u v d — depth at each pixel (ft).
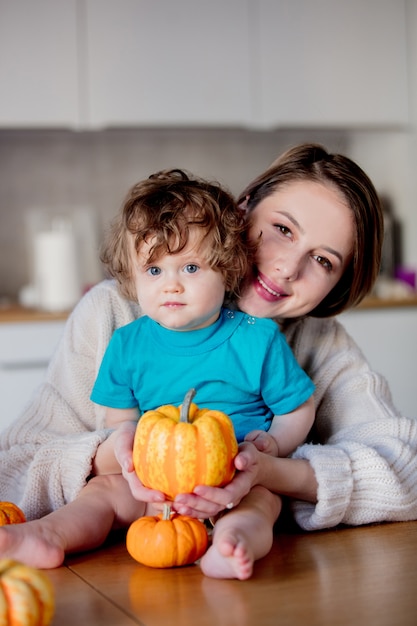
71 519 3.27
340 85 10.43
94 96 9.77
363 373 4.37
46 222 11.03
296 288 4.01
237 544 2.85
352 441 3.92
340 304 4.40
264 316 4.04
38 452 3.84
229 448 3.06
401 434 4.01
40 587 2.36
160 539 3.04
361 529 3.63
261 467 3.37
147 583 2.89
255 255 4.00
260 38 10.18
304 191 4.00
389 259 10.96
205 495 3.00
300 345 4.44
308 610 2.55
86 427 4.31
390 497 3.66
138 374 3.77
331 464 3.59
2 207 10.98
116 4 9.75
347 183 4.04
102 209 11.26
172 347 3.75
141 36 9.84
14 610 2.28
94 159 11.20
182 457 3.00
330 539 3.46
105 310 4.36
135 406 3.86
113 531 3.67
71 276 9.80
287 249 3.96
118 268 3.94
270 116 10.25
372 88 10.52
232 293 4.00
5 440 4.19
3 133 10.66
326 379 4.35
